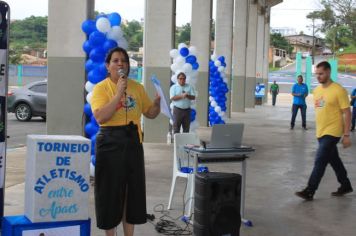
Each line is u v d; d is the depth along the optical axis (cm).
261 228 583
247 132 1599
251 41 3006
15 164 934
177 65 1162
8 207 627
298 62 5638
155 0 1255
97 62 768
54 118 888
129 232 463
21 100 1758
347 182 754
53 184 390
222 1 2127
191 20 1664
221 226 490
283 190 778
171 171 891
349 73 6956
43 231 389
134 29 4222
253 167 961
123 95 448
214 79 1661
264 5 3625
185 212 615
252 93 2959
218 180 488
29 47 4844
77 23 868
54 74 882
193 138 665
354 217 640
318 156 719
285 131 1664
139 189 454
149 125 1266
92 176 769
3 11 427
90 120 811
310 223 609
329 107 707
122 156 442
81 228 402
